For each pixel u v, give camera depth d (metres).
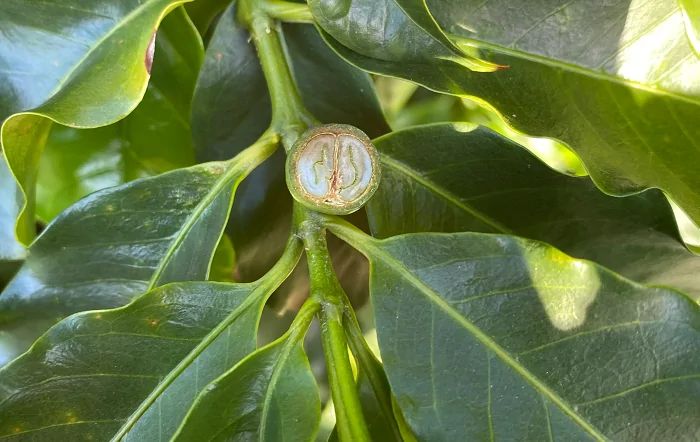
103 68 0.13
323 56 0.16
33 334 0.13
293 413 0.12
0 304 0.13
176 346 0.13
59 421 0.12
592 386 0.12
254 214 0.17
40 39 0.13
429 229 0.15
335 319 0.13
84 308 0.14
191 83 0.17
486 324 0.13
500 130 0.22
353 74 0.16
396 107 0.22
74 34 0.13
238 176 0.14
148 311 0.13
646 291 0.12
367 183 0.13
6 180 0.16
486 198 0.15
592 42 0.14
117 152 0.17
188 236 0.14
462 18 0.14
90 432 0.12
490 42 0.14
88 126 0.12
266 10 0.15
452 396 0.13
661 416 0.12
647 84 0.14
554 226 0.15
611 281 0.13
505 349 0.13
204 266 0.14
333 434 0.13
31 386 0.12
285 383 0.12
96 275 0.13
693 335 0.12
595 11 0.14
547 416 0.12
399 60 0.13
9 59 0.13
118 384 0.13
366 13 0.13
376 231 0.15
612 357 0.12
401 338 0.13
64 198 0.17
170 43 0.16
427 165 0.15
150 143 0.17
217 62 0.15
